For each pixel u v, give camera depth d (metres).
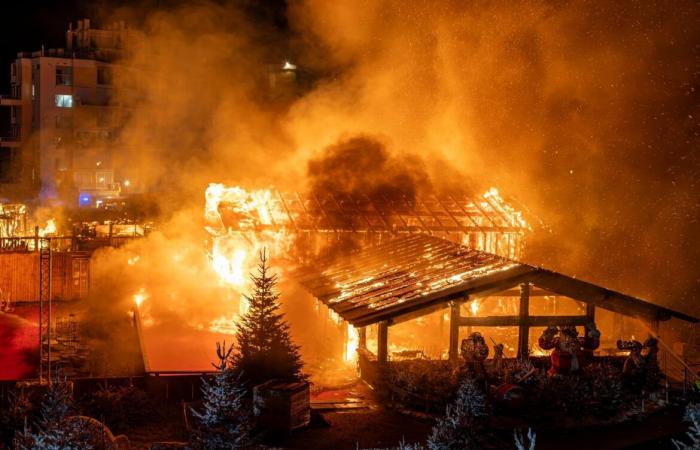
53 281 35.59
